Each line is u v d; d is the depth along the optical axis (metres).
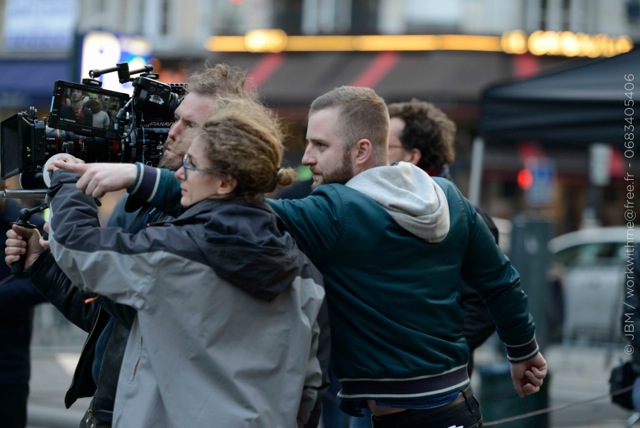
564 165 27.08
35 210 4.28
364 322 4.04
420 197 4.09
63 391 11.11
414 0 27.42
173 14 27.31
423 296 4.09
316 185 4.33
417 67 25.84
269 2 27.98
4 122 4.32
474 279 4.51
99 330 4.16
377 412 4.22
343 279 4.04
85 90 4.16
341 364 4.11
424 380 4.07
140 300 3.53
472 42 26.03
